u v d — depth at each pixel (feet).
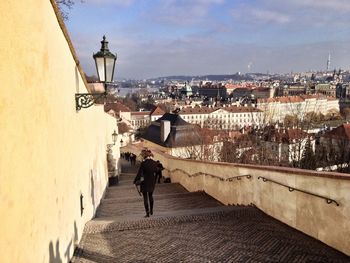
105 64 25.52
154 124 176.55
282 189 25.05
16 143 11.64
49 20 16.89
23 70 12.58
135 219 27.55
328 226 20.35
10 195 10.96
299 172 22.74
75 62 26.25
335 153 94.43
